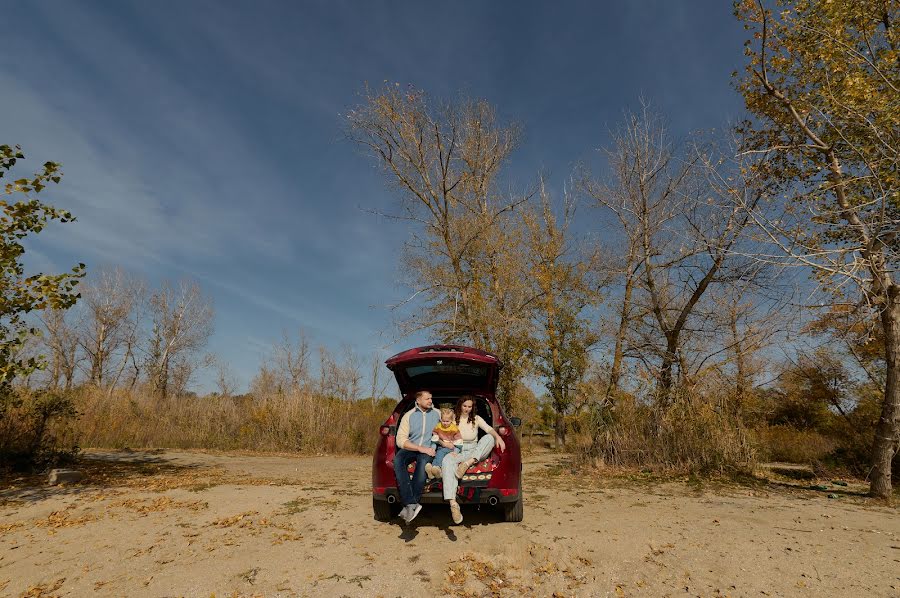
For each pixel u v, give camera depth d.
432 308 21.12
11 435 11.04
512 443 5.86
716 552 4.97
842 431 11.97
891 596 3.97
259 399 23.11
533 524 5.95
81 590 4.08
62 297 7.98
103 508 6.90
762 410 13.83
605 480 10.11
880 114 8.23
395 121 19.59
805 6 9.18
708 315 13.43
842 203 8.83
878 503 7.93
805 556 4.87
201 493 7.95
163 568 4.52
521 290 21.14
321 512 6.49
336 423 21.31
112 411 20.95
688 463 10.81
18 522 6.16
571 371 20.31
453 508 5.30
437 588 4.10
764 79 9.73
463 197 21.14
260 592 4.00
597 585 4.18
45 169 7.74
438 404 6.79
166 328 47.78
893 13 8.84
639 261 15.55
